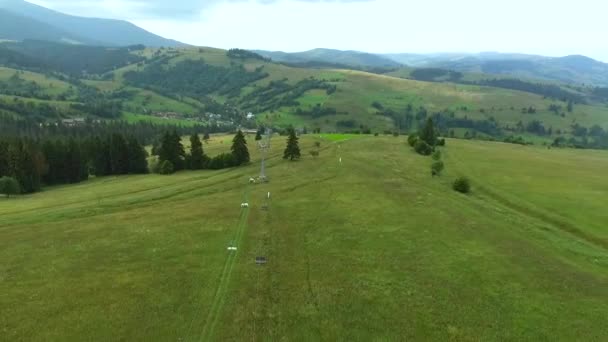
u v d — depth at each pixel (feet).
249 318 107.65
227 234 169.89
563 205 216.33
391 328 104.58
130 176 376.48
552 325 107.24
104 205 216.95
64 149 367.86
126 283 126.11
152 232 172.14
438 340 100.01
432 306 115.14
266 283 126.82
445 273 135.64
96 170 403.13
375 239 166.09
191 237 166.20
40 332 100.99
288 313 110.52
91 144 410.11
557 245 163.73
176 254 148.56
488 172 301.22
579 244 167.02
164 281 127.34
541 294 122.93
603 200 226.38
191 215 196.65
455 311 112.88
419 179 278.46
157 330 102.01
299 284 126.72
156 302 114.83
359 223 185.47
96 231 173.68
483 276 133.80
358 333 102.27
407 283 128.36
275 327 104.17
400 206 212.64
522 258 148.56
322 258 146.72
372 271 136.56
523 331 104.42
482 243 162.61
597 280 133.28
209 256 146.82
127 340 98.12
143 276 130.82
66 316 107.86
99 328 102.68
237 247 155.43
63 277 130.11
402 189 248.32
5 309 110.93
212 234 169.78
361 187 253.44
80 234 169.99
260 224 183.21
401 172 299.79
